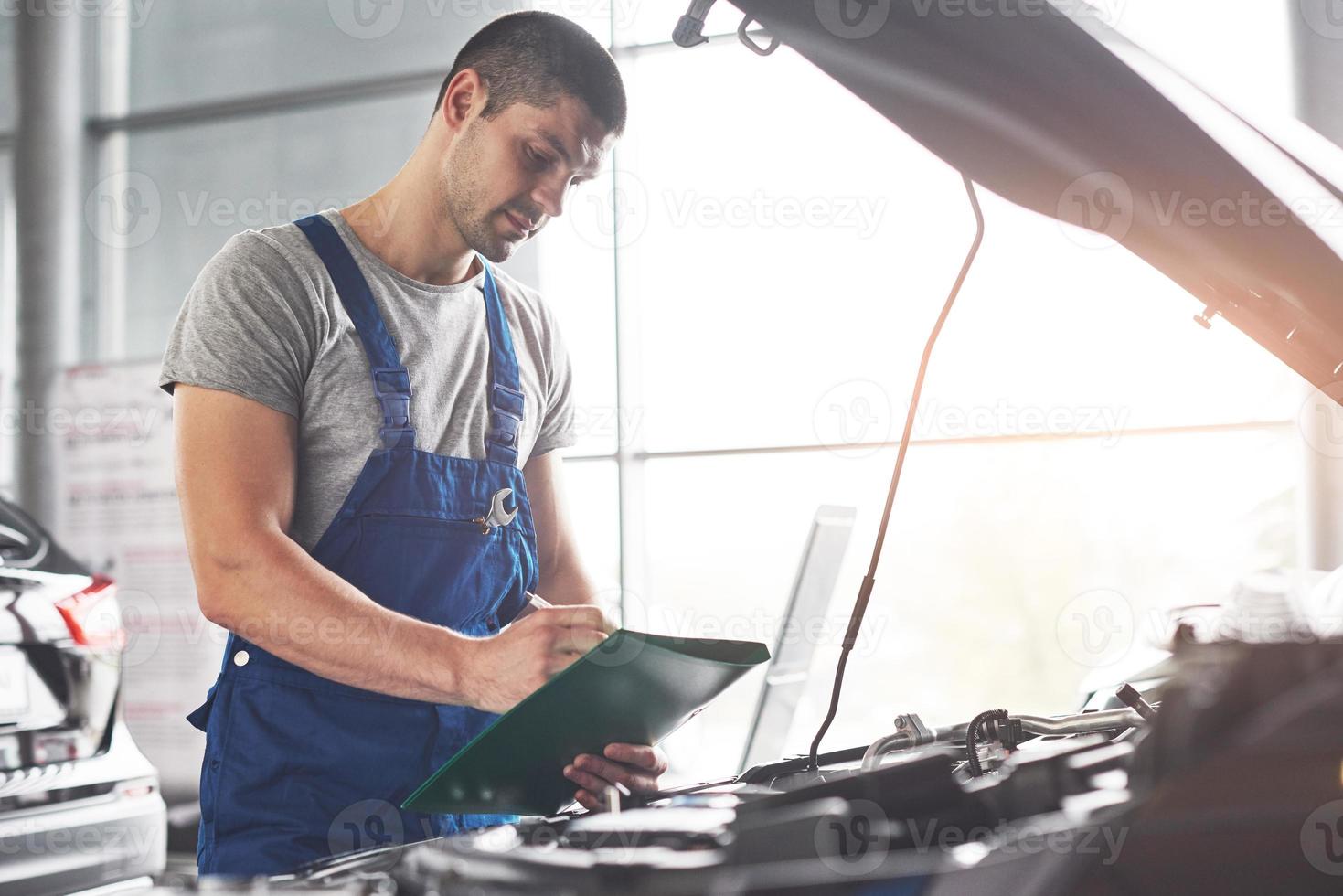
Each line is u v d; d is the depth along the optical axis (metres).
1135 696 0.76
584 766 0.83
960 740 0.76
